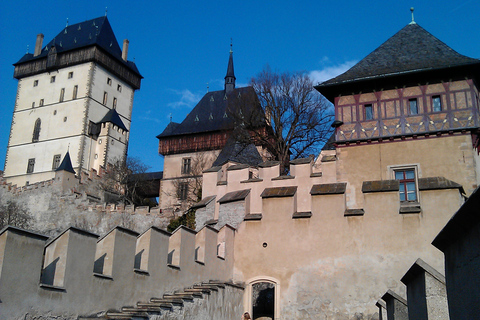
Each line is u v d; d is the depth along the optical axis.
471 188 22.34
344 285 20.62
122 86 84.88
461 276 9.08
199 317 17.23
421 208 20.41
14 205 53.78
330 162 24.97
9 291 10.82
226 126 54.50
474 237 8.28
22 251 11.25
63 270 12.48
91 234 13.48
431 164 23.28
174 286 17.27
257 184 25.98
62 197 51.34
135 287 15.14
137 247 16.09
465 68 23.53
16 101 82.44
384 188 21.12
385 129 24.45
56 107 78.62
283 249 22.05
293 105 44.28
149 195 72.69
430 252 19.81
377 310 19.86
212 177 27.81
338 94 25.92
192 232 18.86
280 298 21.50
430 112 23.94
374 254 20.53
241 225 23.16
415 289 11.56
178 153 68.50
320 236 21.55
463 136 23.11
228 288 20.25
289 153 44.75
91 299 13.26
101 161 74.88
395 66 25.38
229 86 74.25
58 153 75.94
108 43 83.06
